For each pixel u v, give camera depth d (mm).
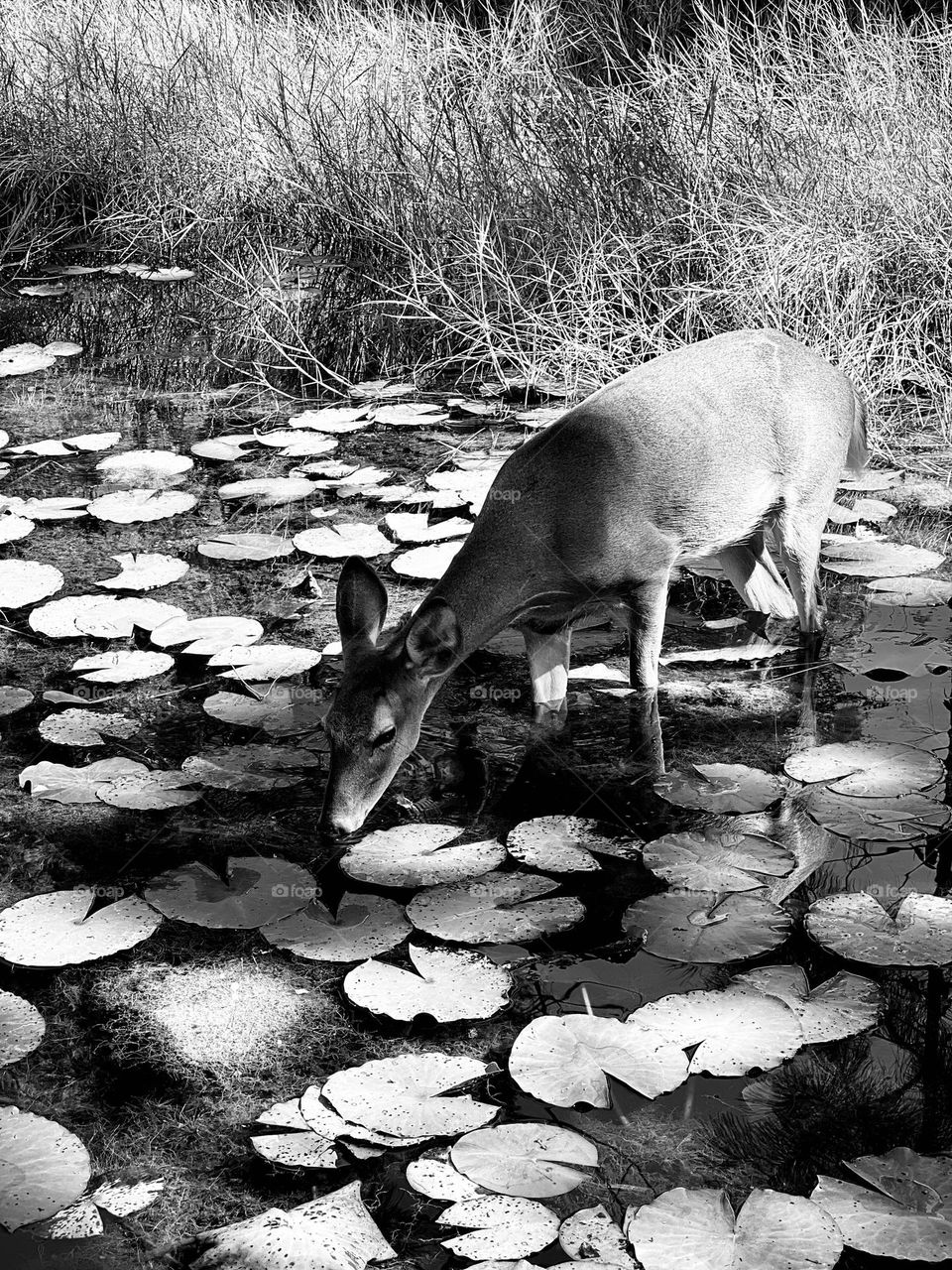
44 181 8016
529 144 6480
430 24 7973
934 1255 2711
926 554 4355
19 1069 3057
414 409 5344
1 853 3482
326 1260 2729
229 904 3324
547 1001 3139
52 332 6418
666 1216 2762
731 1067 2984
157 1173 2893
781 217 5488
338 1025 3121
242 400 5539
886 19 6867
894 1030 3074
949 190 5457
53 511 4668
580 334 5566
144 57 8766
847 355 5086
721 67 6629
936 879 3367
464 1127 2906
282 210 7578
